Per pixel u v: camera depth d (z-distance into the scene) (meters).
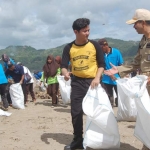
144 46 2.50
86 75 2.74
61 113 5.04
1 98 5.51
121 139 3.14
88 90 2.61
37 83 9.64
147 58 2.48
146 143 2.43
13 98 5.69
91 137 2.59
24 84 6.25
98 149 2.77
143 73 2.53
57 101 6.16
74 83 2.80
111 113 2.59
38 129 3.74
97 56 2.75
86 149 2.79
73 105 2.80
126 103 3.84
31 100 7.36
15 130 3.72
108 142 2.59
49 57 6.02
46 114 4.94
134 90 2.40
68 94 5.83
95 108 2.54
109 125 2.57
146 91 2.40
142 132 2.46
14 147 2.98
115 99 5.31
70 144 2.88
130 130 3.51
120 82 2.59
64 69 2.79
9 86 5.98
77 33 2.65
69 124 4.02
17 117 4.70
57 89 6.11
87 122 2.65
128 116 3.85
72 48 2.76
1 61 6.13
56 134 3.46
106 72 2.77
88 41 2.74
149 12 2.51
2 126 4.00
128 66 2.76
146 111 2.34
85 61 2.72
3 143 3.14
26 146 3.01
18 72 5.99
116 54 4.59
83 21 2.62
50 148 2.93
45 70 6.03
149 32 2.48
